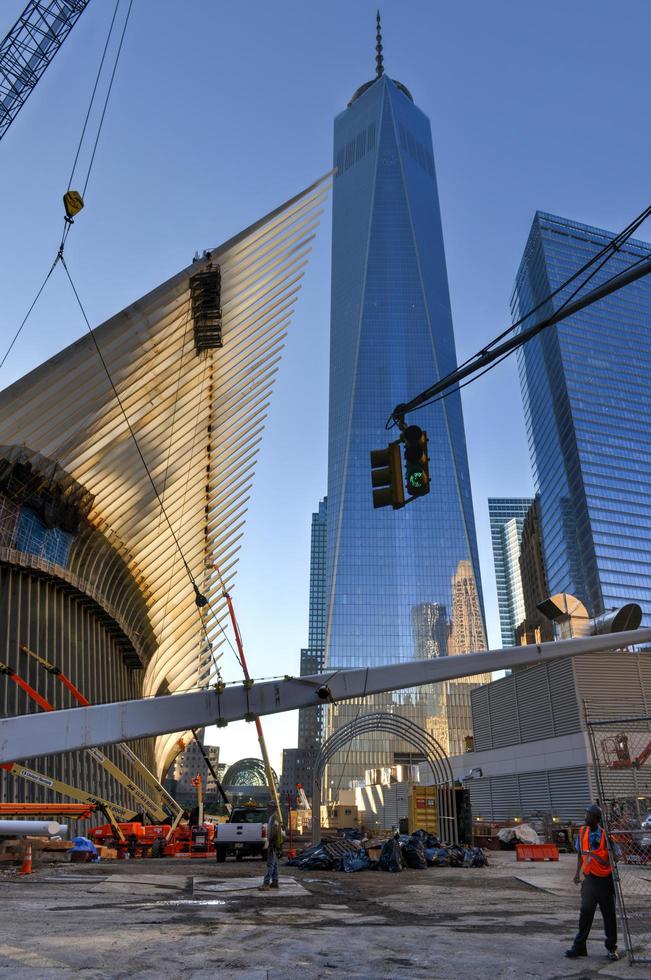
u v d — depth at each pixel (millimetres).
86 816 29781
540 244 196125
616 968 7125
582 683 37531
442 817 29156
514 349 10961
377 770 73188
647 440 179875
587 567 162625
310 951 7785
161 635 54219
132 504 45625
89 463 41344
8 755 16391
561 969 7051
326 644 179875
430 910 11609
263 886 14398
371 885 15969
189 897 13047
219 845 24500
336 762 155250
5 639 34406
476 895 14047
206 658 63562
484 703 46219
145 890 14219
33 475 37125
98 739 17078
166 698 17906
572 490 172375
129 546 46812
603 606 153875
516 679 42875
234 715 18109
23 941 8062
